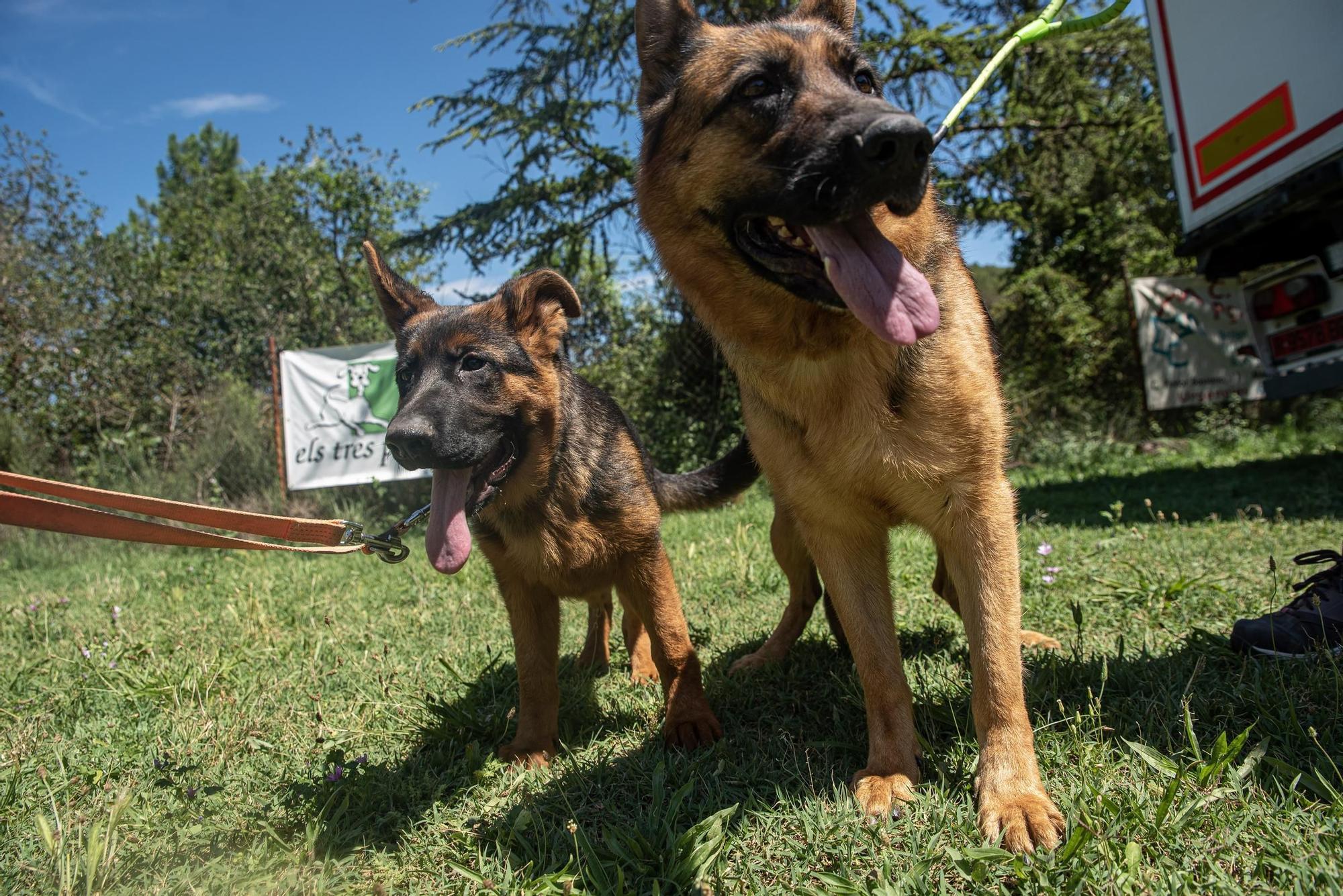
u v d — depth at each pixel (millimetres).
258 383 7793
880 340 1043
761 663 1628
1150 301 5594
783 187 1034
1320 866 762
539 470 1424
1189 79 2846
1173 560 1990
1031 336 6320
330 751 1248
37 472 5703
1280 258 3014
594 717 1469
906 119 948
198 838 1068
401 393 1563
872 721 1111
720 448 5246
